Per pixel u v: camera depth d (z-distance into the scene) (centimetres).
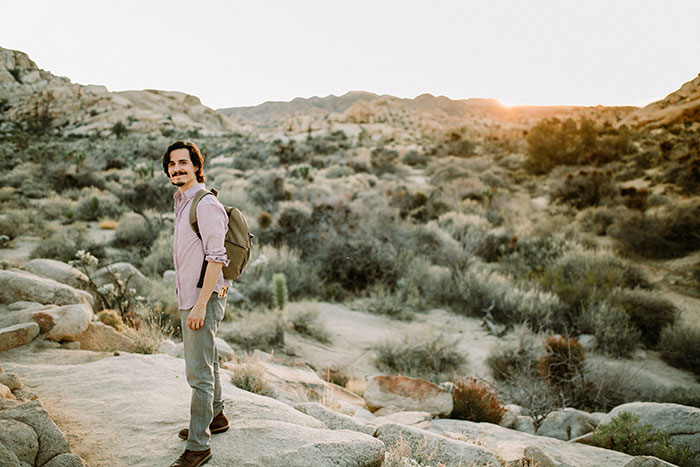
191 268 238
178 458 235
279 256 1338
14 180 2536
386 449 347
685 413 489
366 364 886
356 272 1344
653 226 1595
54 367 397
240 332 902
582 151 3081
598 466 407
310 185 2445
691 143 2600
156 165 3400
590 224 1809
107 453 249
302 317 999
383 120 11050
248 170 3575
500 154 3888
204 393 238
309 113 18950
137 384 351
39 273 788
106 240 1582
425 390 622
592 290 1177
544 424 594
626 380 783
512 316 1130
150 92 13200
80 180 2552
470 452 357
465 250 1505
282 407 316
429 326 1056
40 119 9275
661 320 1062
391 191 2353
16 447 220
